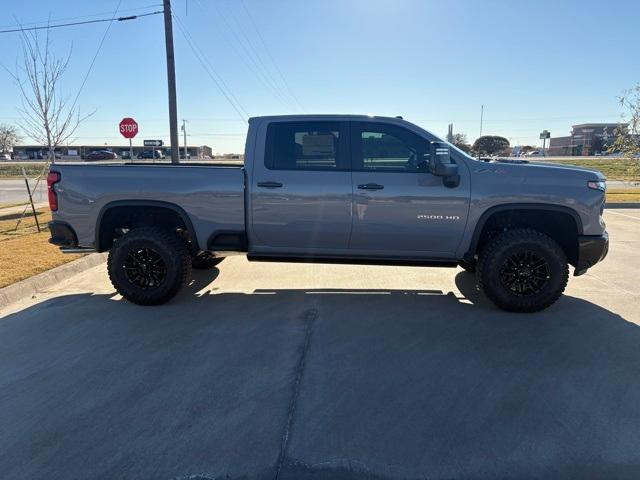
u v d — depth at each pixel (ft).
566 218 16.40
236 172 16.78
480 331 14.87
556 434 9.59
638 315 16.31
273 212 16.70
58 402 10.82
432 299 18.11
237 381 11.75
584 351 13.41
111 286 20.17
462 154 16.30
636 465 8.70
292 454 8.98
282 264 23.88
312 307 17.19
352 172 16.38
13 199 61.11
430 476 8.41
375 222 16.42
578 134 328.29
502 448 9.15
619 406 10.61
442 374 12.07
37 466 8.66
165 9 46.44
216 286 19.90
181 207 16.99
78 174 17.25
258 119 16.84
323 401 10.81
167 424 9.95
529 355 13.16
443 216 16.21
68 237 17.63
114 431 9.71
